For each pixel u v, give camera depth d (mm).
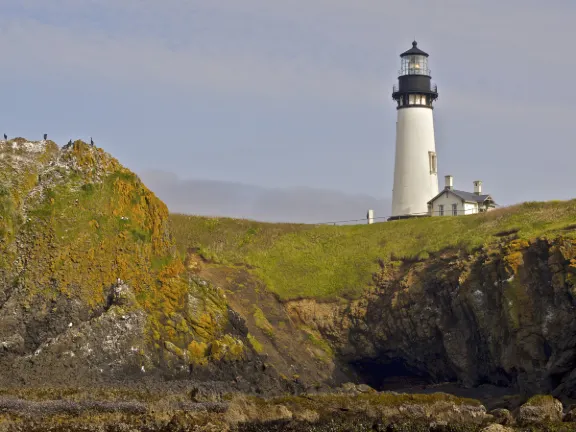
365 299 146625
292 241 162500
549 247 123750
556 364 117438
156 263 133500
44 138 138625
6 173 130625
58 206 128875
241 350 128375
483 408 110750
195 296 135000
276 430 106312
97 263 127375
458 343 132875
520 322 123000
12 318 118250
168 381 119750
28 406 103500
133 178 138500
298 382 130000
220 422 106750
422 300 138625
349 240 160750
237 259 156500
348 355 144750
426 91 181250
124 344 120875
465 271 133625
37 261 123625
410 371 144125
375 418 109500
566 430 97438
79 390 109812
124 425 103312
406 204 181250
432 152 182250
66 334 119125
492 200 177375
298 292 150125
